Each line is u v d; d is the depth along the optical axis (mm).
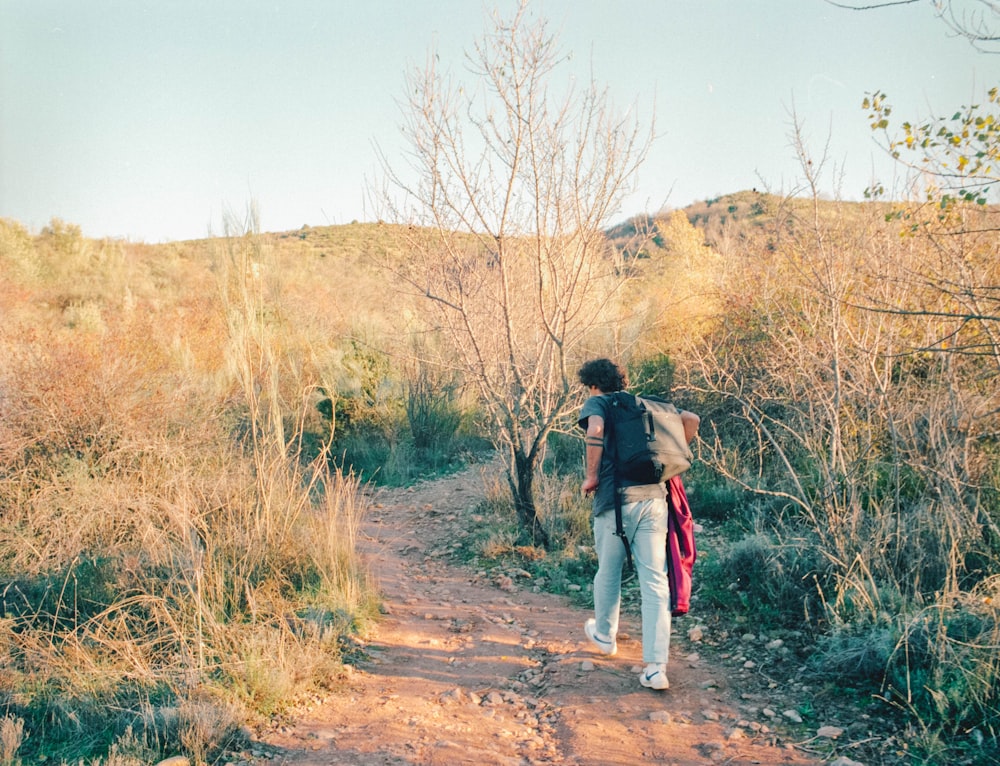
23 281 18734
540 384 6746
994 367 4793
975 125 3793
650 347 9867
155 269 25031
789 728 3400
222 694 3738
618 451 4023
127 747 3277
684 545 4102
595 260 6672
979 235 4824
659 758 3238
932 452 4855
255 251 7000
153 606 4395
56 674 3840
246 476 6305
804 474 6121
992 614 3568
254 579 5148
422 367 10688
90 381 6988
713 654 4289
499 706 3855
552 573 6039
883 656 3643
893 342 5059
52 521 5539
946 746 3055
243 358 6488
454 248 6570
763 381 6727
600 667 4211
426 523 7941
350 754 3350
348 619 4816
